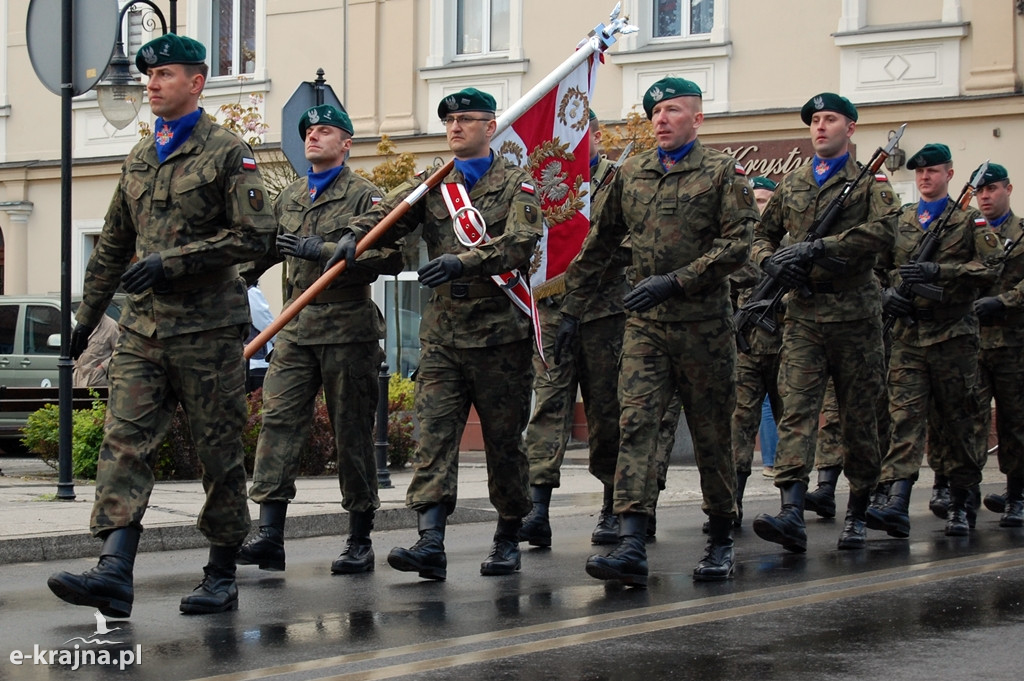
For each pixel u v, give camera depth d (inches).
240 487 293.7
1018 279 475.8
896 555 391.5
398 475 627.2
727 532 346.3
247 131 827.4
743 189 324.2
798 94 836.6
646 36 886.4
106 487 274.5
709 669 242.1
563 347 349.7
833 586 332.2
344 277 357.4
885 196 388.8
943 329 440.1
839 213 394.9
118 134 1060.5
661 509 514.6
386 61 961.5
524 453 352.8
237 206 280.8
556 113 393.7
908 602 308.7
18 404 652.1
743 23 851.4
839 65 825.5
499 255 324.5
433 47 945.5
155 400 281.4
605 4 892.0
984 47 788.0
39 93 1090.1
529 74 915.4
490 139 344.8
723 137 855.7
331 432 616.4
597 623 285.0
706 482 340.2
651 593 322.7
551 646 261.7
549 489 411.2
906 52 808.9
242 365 289.3
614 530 418.0
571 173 395.9
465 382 344.5
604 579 321.7
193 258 276.1
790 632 274.5
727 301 331.9
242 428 291.3
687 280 320.5
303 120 375.6
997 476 660.1
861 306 397.1
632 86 882.8
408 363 905.5
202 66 285.9
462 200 335.3
